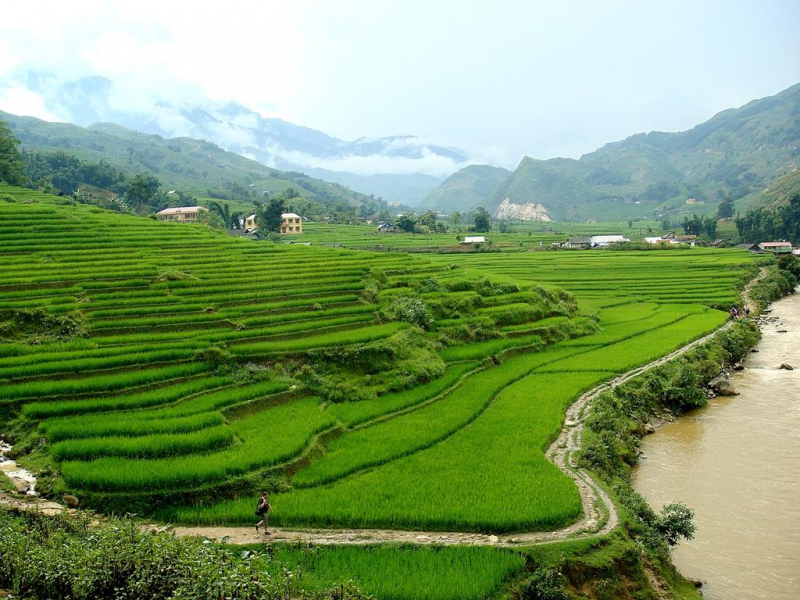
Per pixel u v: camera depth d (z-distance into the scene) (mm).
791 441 40531
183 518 25125
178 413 32656
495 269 111500
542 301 64625
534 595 21406
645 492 32875
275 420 34438
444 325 54281
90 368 36094
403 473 29844
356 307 51969
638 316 74938
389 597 20531
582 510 26625
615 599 22188
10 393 32312
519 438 34594
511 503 26422
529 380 46750
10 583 19047
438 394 42031
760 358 64312
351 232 184875
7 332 40188
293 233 175250
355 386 40625
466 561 22422
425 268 67688
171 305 47750
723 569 26328
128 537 20281
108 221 78250
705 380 53250
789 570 26234
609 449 35188
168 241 70500
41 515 23516
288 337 44812
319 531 24828
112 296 48281
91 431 29766
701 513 30859
